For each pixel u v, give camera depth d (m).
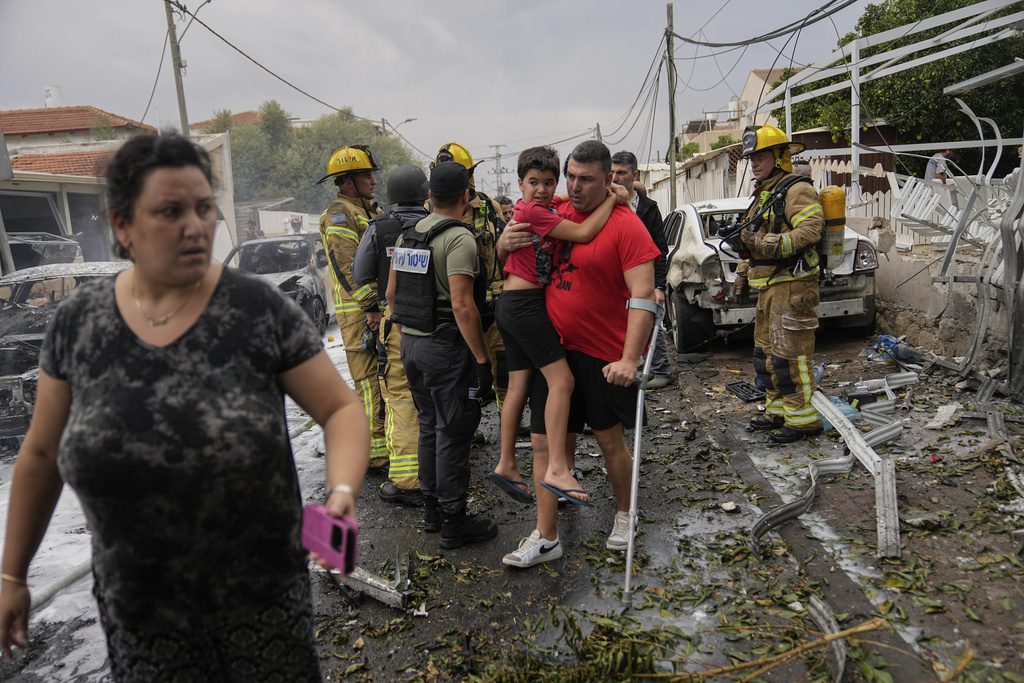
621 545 3.68
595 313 3.40
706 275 7.45
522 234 3.40
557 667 2.74
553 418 3.42
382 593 3.33
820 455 4.82
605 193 3.38
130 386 1.51
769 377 5.42
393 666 2.90
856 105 11.51
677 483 4.54
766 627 2.95
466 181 3.69
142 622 1.61
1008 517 3.63
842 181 13.55
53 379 1.64
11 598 1.73
